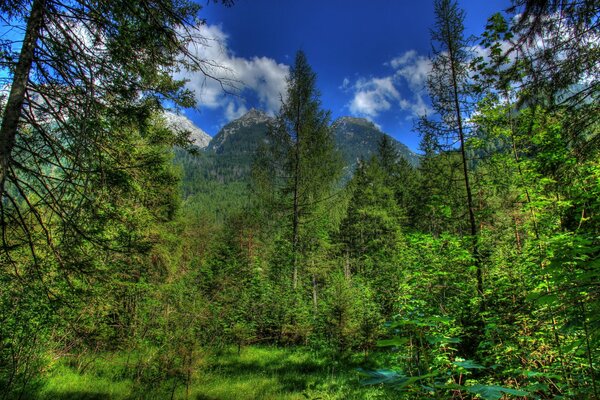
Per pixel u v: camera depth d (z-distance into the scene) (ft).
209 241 74.59
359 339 39.14
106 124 16.06
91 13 13.34
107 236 18.69
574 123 13.37
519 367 13.53
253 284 53.52
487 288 21.84
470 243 24.57
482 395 4.50
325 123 59.88
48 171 15.33
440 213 33.01
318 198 59.00
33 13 13.30
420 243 26.50
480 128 30.76
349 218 102.06
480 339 19.11
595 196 14.03
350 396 26.53
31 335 23.81
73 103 14.02
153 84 17.22
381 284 38.17
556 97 13.47
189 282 40.14
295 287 53.26
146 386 28.81
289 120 60.23
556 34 12.73
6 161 12.81
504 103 25.16
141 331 31.76
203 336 36.63
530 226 22.39
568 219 18.01
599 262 6.85
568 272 8.18
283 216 59.93
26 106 13.89
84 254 17.12
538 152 18.16
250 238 81.00
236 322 44.83
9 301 21.49
